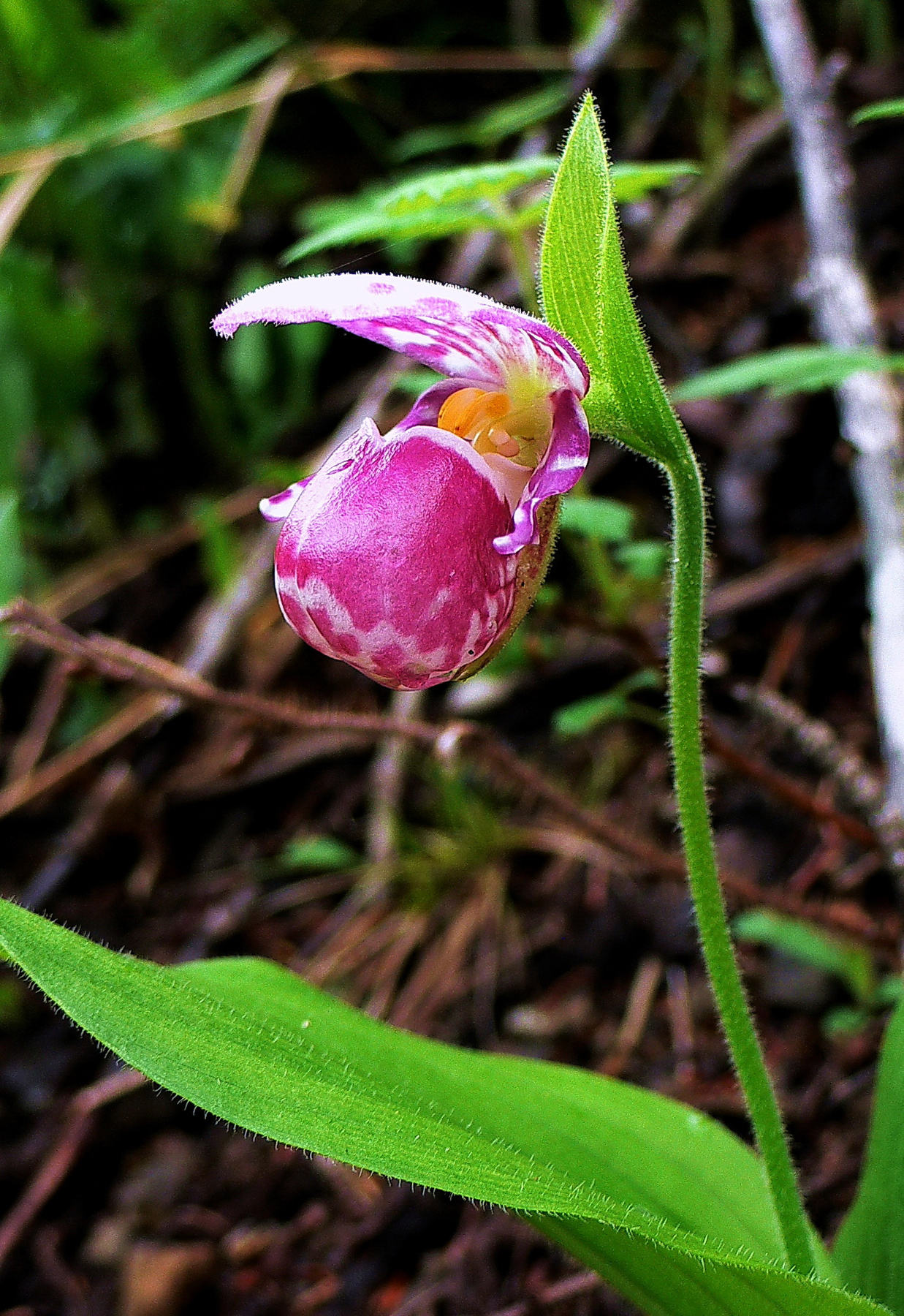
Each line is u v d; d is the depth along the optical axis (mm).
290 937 395
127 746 455
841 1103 289
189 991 194
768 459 410
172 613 515
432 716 424
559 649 409
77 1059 366
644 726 394
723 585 405
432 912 382
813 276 318
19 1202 331
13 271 503
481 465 211
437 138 357
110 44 504
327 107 584
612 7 439
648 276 479
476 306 206
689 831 215
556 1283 278
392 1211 300
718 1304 203
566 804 289
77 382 535
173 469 581
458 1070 224
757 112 519
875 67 467
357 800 427
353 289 208
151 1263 301
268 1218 312
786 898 291
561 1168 218
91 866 431
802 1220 217
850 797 286
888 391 304
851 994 307
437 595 206
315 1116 184
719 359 446
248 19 562
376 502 207
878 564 293
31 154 467
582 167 204
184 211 542
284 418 552
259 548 462
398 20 575
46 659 511
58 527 587
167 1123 343
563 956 352
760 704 294
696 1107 301
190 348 559
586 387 208
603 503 273
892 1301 220
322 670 460
